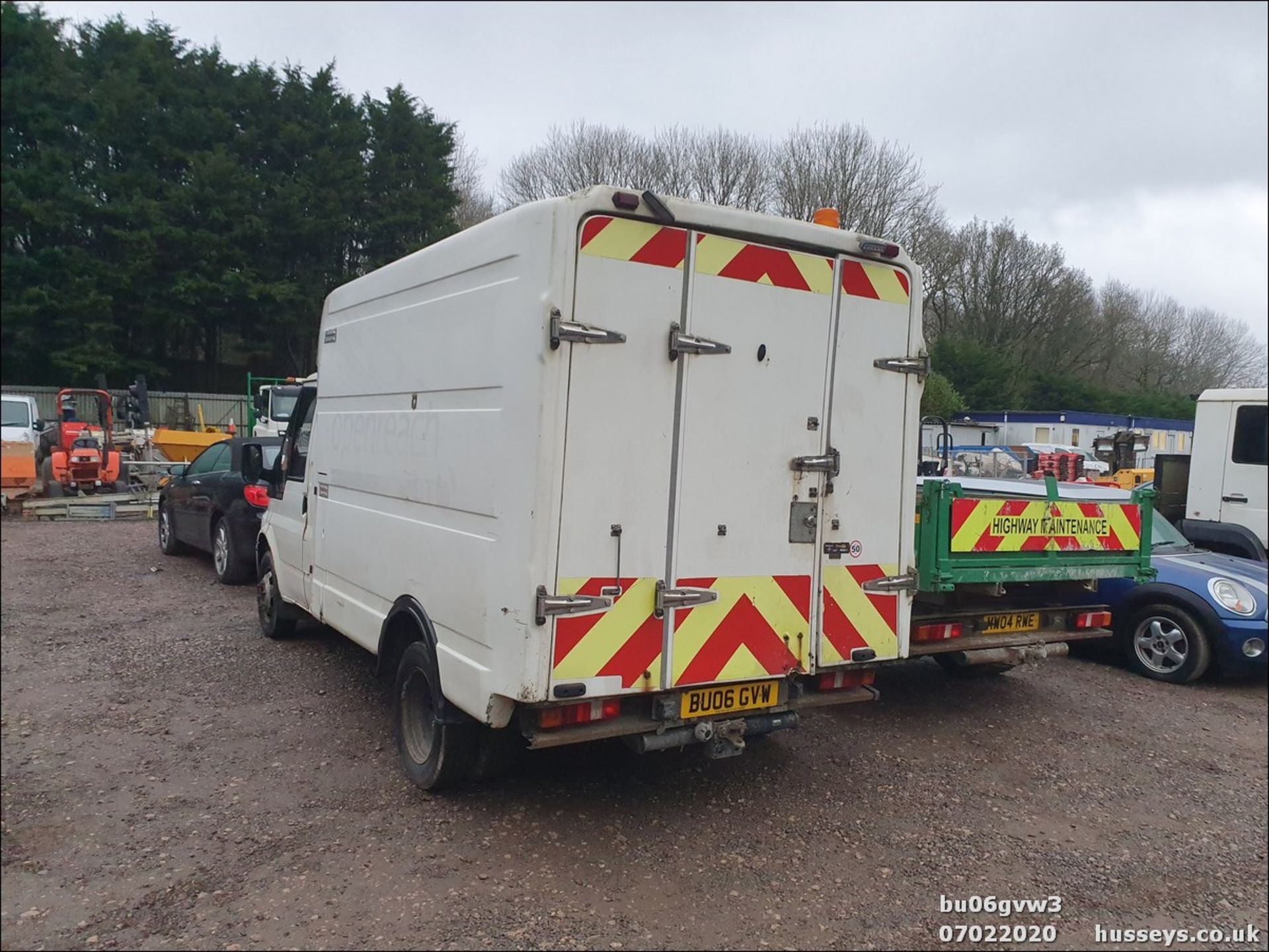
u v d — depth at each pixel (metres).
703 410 3.86
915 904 3.67
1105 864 4.09
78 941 3.17
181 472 11.59
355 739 5.13
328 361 5.80
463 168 46.59
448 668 4.01
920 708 6.30
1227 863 4.16
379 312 4.98
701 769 4.93
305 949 3.15
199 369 39.19
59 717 5.37
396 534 4.62
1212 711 6.47
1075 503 5.85
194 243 33.22
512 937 3.26
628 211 3.62
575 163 34.97
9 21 31.17
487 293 3.84
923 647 5.53
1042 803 4.74
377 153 38.03
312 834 3.99
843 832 4.27
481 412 3.84
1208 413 9.38
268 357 37.38
